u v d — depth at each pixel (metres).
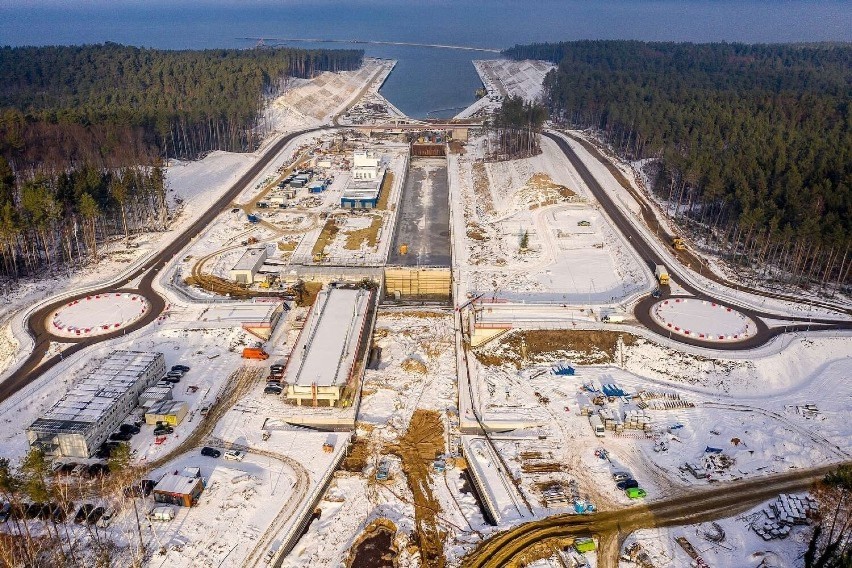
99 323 111.31
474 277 134.50
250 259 136.00
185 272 135.00
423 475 81.06
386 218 168.00
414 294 138.12
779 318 114.94
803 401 94.44
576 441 86.56
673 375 100.94
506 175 197.38
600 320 113.50
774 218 128.12
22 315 113.38
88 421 80.56
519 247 149.00
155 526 70.12
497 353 106.31
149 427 86.50
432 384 99.38
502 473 80.44
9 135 163.62
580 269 137.88
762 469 80.88
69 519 70.31
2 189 129.62
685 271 134.50
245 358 103.69
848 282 130.50
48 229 133.38
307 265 137.75
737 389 97.94
